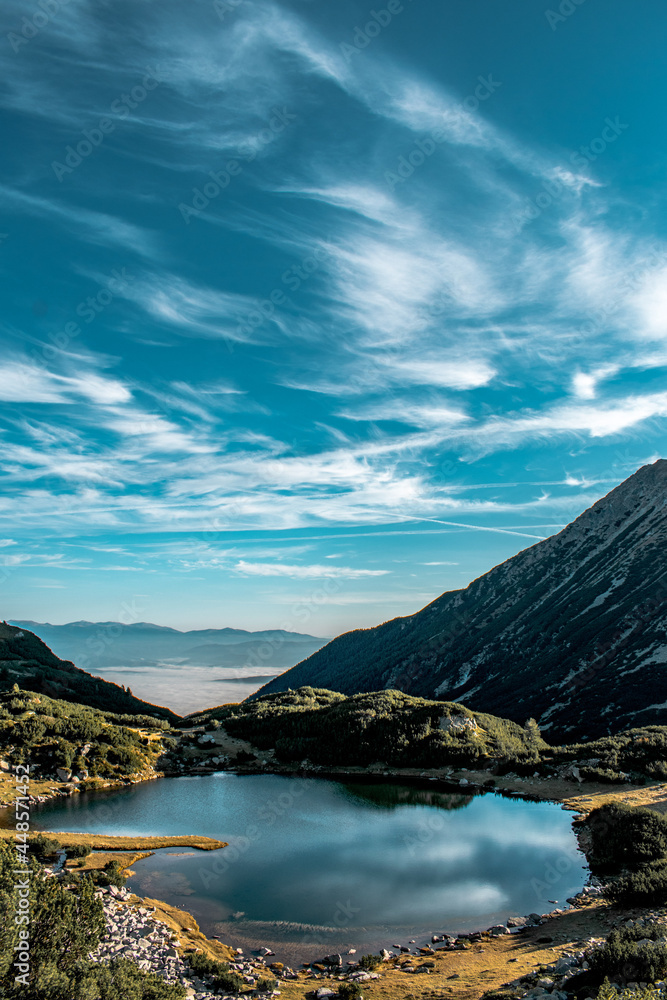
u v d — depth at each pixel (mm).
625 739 85562
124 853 50438
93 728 89000
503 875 45406
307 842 54938
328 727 99062
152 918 35875
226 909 39625
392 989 26906
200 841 54625
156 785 80062
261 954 33250
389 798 73000
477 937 34281
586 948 28328
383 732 94875
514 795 73750
